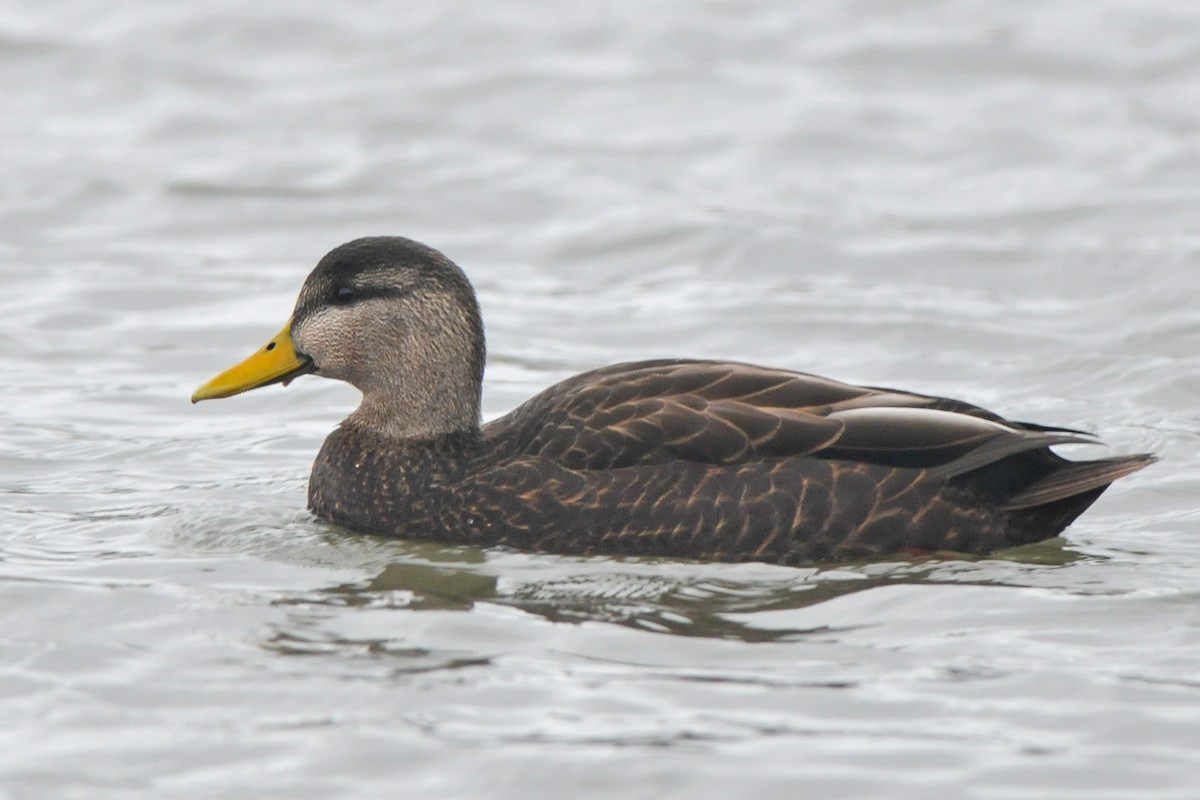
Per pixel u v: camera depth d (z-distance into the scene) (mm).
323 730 10062
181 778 9570
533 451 13227
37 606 11922
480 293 21922
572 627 11578
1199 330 19703
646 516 12797
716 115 28766
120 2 33469
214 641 11320
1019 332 19922
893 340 19922
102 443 16375
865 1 34406
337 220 24656
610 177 25969
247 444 16406
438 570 12680
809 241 23312
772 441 12820
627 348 19906
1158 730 9992
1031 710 10266
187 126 28203
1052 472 12914
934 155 26891
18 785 9477
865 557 12734
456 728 10078
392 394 13859
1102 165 26172
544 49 31812
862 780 9500
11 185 25453
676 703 10375
